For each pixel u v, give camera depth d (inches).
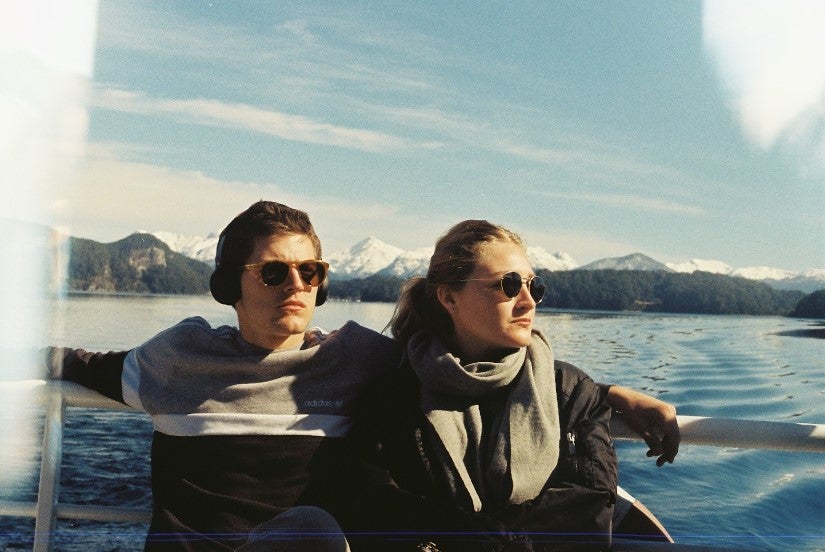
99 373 66.7
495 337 62.0
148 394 65.8
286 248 64.9
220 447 64.3
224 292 66.4
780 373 553.9
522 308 62.1
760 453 265.6
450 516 55.4
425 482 59.9
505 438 59.2
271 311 65.2
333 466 65.2
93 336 744.3
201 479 64.2
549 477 58.4
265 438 64.6
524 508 56.7
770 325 1086.4
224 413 64.9
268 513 62.6
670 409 62.6
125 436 307.4
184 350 66.0
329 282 67.6
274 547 54.1
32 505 67.2
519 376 61.7
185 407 65.5
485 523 55.0
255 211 65.8
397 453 60.7
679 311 1375.5
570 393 61.6
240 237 65.5
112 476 254.1
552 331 850.8
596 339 780.6
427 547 55.2
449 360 60.8
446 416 60.7
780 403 443.2
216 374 65.9
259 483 63.9
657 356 650.2
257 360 65.7
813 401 448.8
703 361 620.1
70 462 268.4
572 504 56.4
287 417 64.9
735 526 192.1
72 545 169.2
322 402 66.1
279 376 66.3
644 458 264.2
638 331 895.1
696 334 882.8
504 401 61.3
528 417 59.3
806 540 180.9
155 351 66.5
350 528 60.2
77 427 319.6
